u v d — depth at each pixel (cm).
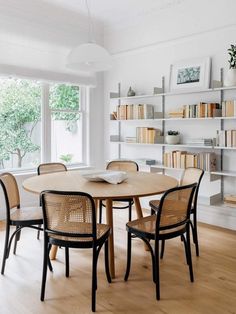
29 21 462
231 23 403
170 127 484
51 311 223
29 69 468
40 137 513
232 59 389
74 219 230
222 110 403
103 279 272
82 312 222
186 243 269
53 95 525
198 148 452
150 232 249
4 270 287
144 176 338
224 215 410
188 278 272
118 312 222
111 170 395
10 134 481
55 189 268
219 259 312
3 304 232
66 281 268
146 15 494
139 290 253
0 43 434
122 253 329
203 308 226
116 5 471
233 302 234
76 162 562
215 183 436
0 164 474
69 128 550
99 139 583
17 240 325
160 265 298
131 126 538
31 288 256
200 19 434
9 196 292
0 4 429
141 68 516
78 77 536
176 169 451
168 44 473
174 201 245
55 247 310
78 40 526
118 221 439
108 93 573
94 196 243
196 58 443
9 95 477
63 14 497
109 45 561
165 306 229
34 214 299
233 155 412
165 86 483
